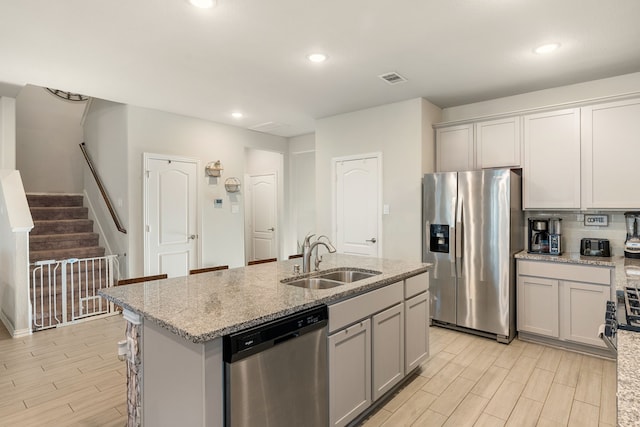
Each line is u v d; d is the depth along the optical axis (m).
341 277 2.85
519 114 3.65
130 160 4.45
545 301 3.35
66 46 2.78
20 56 2.96
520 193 3.66
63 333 3.66
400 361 2.57
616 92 3.41
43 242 4.80
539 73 3.34
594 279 3.08
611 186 3.18
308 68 3.23
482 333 3.65
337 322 2.00
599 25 2.47
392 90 3.82
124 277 4.52
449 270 3.77
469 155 4.00
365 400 2.21
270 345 1.62
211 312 1.65
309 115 4.89
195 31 2.55
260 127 5.71
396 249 4.25
